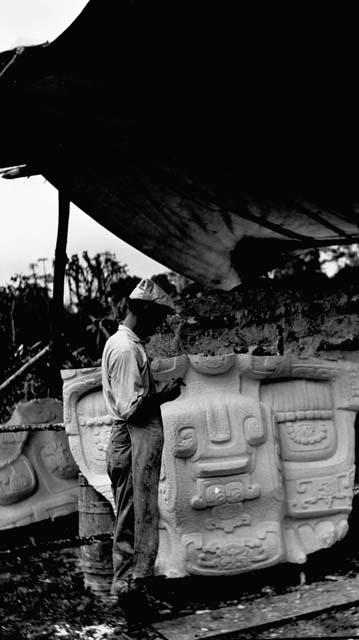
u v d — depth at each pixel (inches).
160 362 146.6
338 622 120.6
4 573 170.4
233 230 259.8
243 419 147.6
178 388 124.6
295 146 200.8
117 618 134.0
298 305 198.4
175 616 128.2
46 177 209.8
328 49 159.6
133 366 123.2
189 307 224.4
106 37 147.7
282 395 158.6
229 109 183.0
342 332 184.1
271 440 149.9
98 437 160.1
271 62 164.9
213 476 142.6
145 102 177.5
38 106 175.6
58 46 149.1
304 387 161.2
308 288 208.5
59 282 225.5
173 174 221.1
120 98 175.0
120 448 126.0
